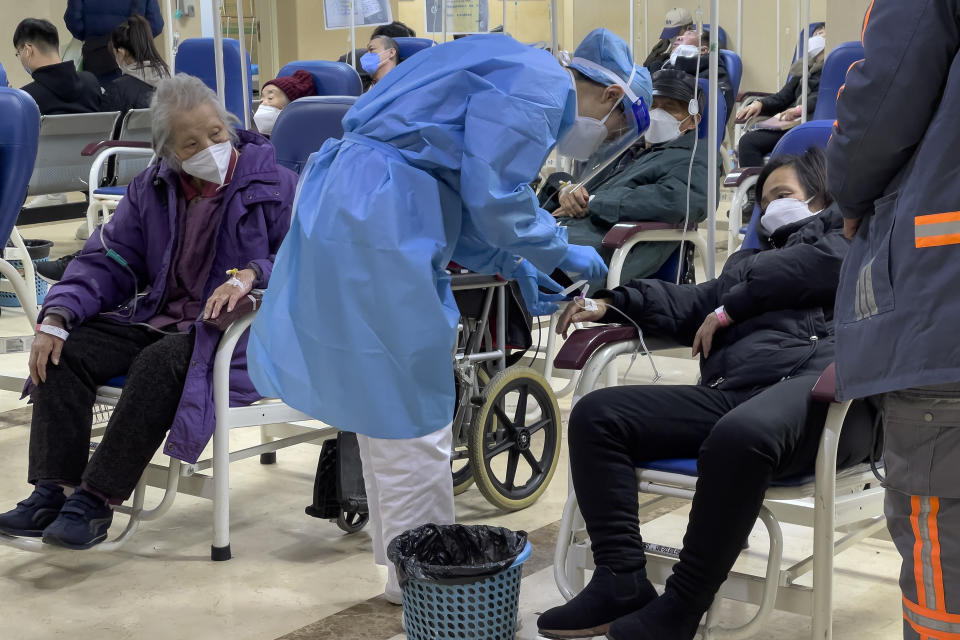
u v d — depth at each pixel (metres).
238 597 2.62
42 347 2.77
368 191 2.23
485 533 2.29
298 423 3.87
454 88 2.23
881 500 2.31
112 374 2.85
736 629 2.09
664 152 4.01
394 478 2.33
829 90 3.95
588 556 2.34
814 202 2.59
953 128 1.52
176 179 2.96
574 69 2.40
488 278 2.96
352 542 2.98
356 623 2.47
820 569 2.03
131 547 2.94
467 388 3.08
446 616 2.14
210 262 2.96
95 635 2.42
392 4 9.18
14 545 2.74
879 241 1.63
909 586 1.70
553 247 2.30
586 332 2.51
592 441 2.21
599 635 2.13
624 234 3.67
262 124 5.02
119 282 2.99
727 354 2.43
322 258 2.25
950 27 1.51
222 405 2.75
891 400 1.67
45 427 2.76
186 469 2.73
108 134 6.59
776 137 5.74
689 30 4.20
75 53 7.95
